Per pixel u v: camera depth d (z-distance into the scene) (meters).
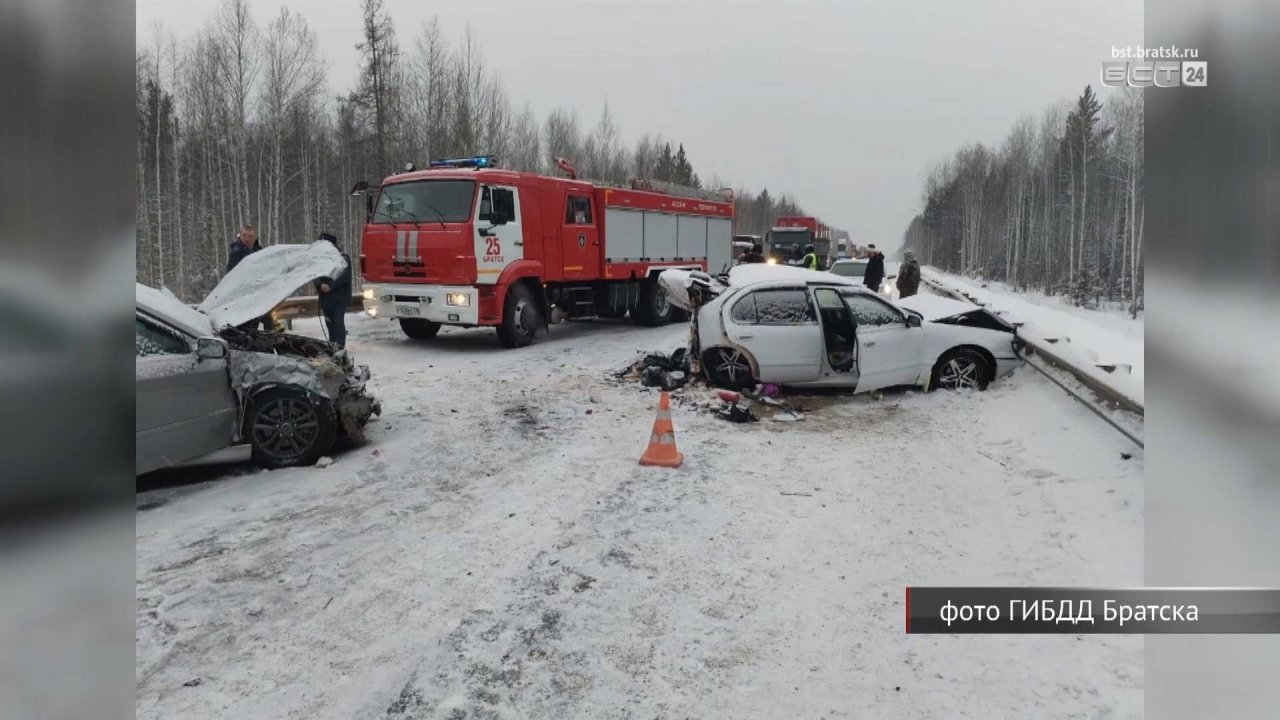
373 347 12.84
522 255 12.44
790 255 33.66
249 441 6.23
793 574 4.48
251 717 3.10
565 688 3.35
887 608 4.09
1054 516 5.27
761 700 3.29
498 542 4.88
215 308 7.94
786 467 6.54
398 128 37.97
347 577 4.35
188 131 38.66
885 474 6.37
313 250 8.99
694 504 5.61
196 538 4.84
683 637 3.78
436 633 3.77
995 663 3.57
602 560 4.63
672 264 16.52
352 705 3.20
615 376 10.23
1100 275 41.75
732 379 9.07
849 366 8.84
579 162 54.94
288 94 36.53
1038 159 59.22
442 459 6.63
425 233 11.65
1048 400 7.95
